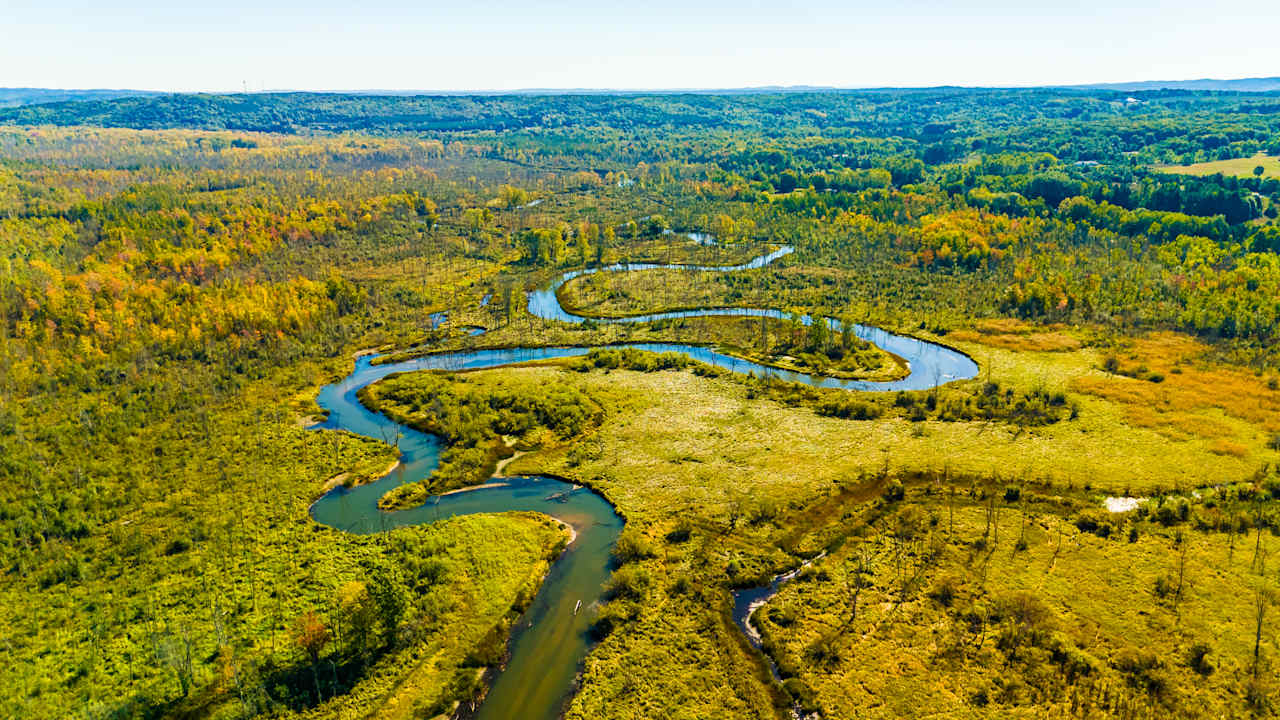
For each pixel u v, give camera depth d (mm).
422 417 114062
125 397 120750
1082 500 84875
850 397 117250
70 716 57750
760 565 75188
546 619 69062
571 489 92188
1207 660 59438
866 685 59500
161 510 88000
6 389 120375
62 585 74562
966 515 82312
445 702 59625
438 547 78375
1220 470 89875
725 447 101062
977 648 62562
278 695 59844
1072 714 55719
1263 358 124750
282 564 76812
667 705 58844
